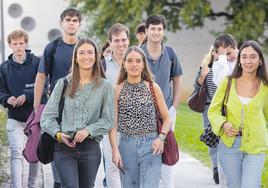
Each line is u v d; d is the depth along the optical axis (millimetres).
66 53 14812
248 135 12250
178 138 27453
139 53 12320
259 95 12305
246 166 12266
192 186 18156
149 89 12359
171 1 41406
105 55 16266
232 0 40500
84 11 41375
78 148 12070
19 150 15766
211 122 12469
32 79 15844
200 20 40406
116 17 39750
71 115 12086
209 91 16359
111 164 14344
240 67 12461
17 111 15766
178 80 15234
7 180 17672
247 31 39375
